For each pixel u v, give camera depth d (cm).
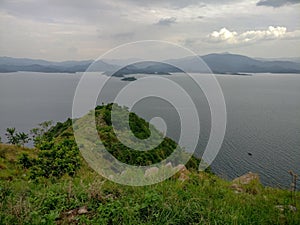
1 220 393
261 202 512
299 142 2944
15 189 554
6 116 10156
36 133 4191
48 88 17225
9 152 2378
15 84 19400
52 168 798
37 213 399
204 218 413
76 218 409
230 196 534
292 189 566
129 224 384
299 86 15775
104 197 472
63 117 8681
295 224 420
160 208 420
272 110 7431
